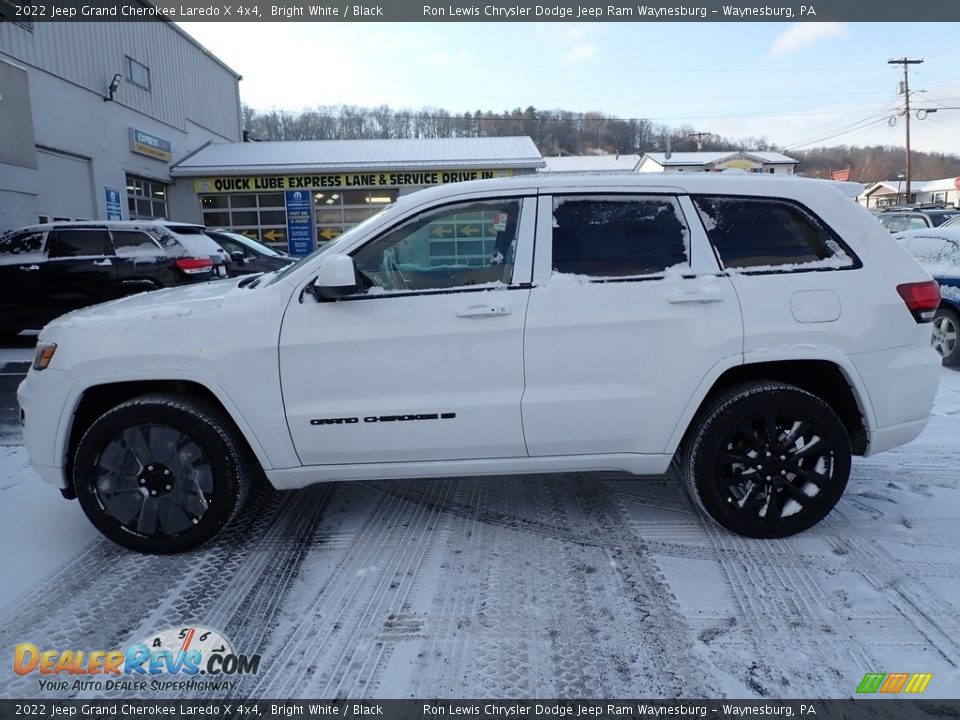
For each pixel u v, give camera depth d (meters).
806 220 3.24
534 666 2.43
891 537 3.31
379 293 3.13
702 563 3.10
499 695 2.29
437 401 3.10
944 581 2.91
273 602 2.86
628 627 2.64
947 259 7.23
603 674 2.38
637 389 3.12
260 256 12.56
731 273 3.14
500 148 24.11
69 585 3.01
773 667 2.39
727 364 3.09
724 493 3.22
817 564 3.07
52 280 9.05
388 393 3.11
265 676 2.41
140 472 3.18
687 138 62.25
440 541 3.37
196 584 3.01
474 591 2.91
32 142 12.62
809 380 3.42
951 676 2.33
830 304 3.12
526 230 3.18
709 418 3.16
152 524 3.21
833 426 3.16
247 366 3.08
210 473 3.17
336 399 3.11
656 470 3.25
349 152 23.95
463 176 22.16
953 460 4.33
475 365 3.09
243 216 22.58
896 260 3.25
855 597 2.80
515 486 4.06
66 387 3.13
